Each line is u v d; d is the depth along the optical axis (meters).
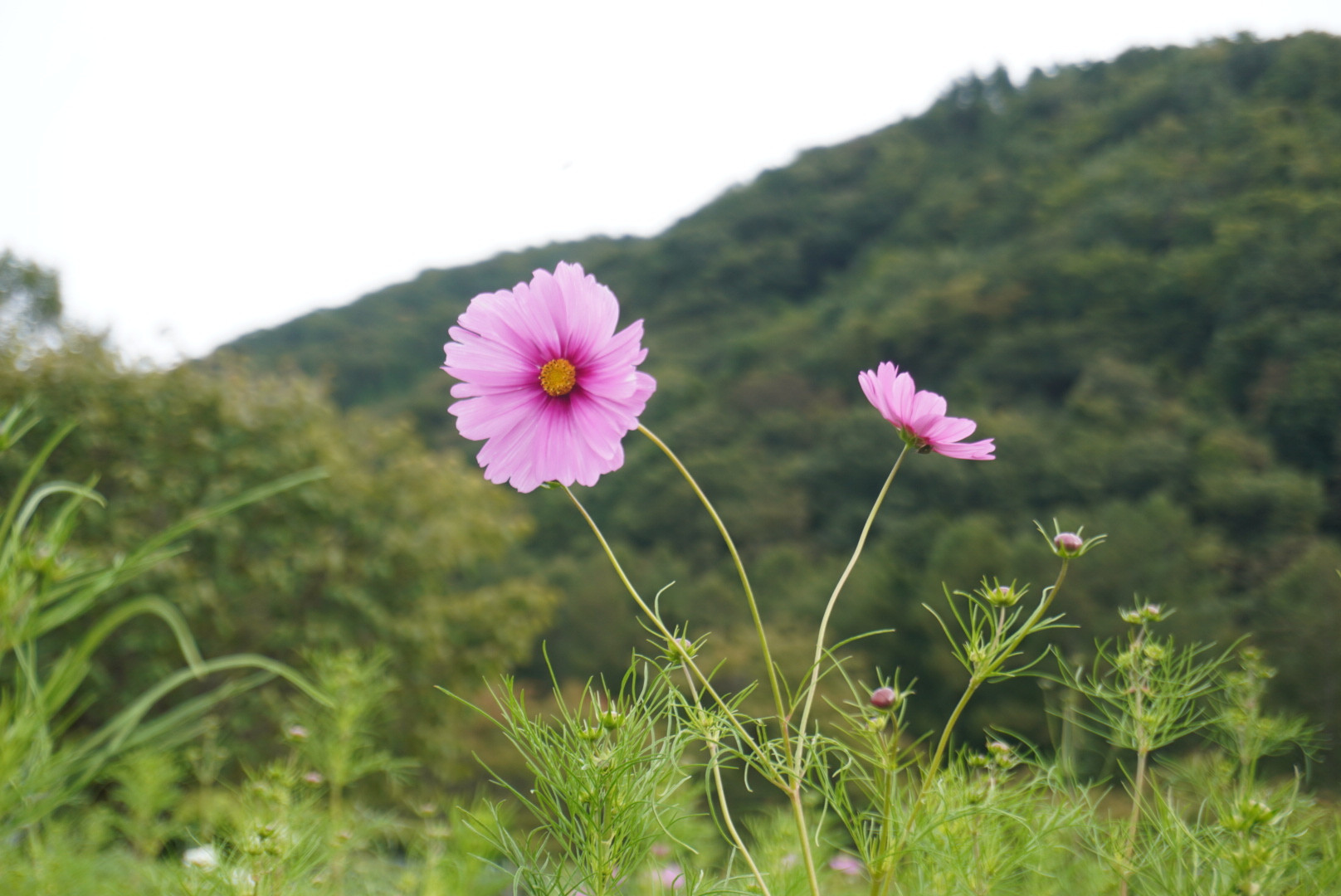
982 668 1.08
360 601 10.94
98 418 10.06
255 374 13.13
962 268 42.84
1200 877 1.27
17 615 0.63
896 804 1.15
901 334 38.16
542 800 1.19
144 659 9.31
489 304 1.34
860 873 1.73
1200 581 17.89
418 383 58.03
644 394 1.27
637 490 32.91
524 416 1.32
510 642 12.45
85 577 0.66
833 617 21.73
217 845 1.63
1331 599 9.12
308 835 1.68
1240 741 1.57
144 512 10.56
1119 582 17.75
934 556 20.83
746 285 57.66
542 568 28.50
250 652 10.63
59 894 1.67
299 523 11.37
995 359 33.94
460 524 12.82
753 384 38.69
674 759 1.16
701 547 29.61
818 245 58.41
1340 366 24.05
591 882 1.18
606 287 1.32
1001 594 1.10
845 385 37.88
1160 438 25.12
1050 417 29.86
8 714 0.62
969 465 27.27
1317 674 7.69
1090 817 1.39
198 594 9.72
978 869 1.35
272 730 9.66
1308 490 20.56
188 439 10.75
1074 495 24.59
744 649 14.72
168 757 2.10
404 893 1.79
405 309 69.06
